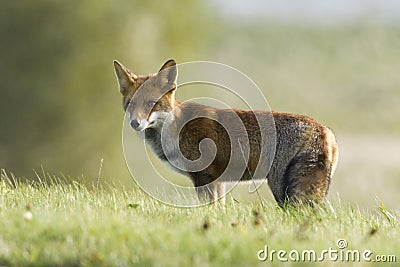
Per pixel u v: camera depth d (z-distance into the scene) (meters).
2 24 32.47
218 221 11.08
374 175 33.72
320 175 13.02
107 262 9.11
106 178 32.91
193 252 9.28
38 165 32.66
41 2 32.47
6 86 32.69
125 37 33.44
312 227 10.95
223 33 58.97
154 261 9.05
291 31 64.06
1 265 9.23
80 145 33.06
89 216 10.60
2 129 32.66
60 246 9.47
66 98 32.94
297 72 54.09
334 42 60.72
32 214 10.52
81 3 32.62
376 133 42.84
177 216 11.65
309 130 13.28
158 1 34.41
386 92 49.06
